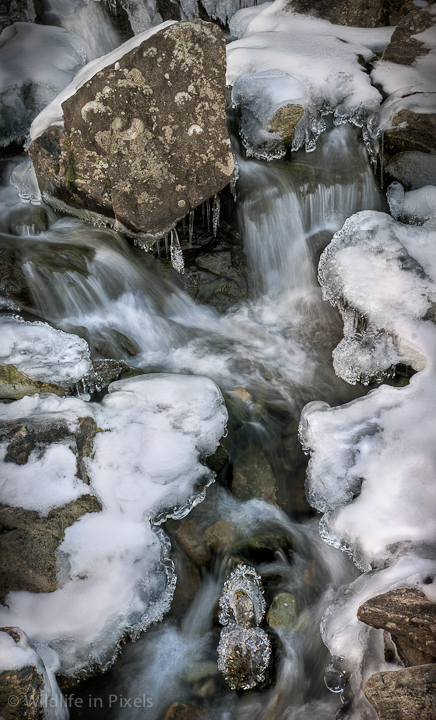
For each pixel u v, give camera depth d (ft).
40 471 8.38
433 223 12.74
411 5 16.67
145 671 7.84
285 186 13.99
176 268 13.39
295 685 7.73
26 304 11.63
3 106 15.79
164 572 8.39
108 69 11.03
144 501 8.77
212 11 23.07
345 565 8.77
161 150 11.78
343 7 17.98
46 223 13.43
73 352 10.24
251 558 8.83
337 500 8.98
